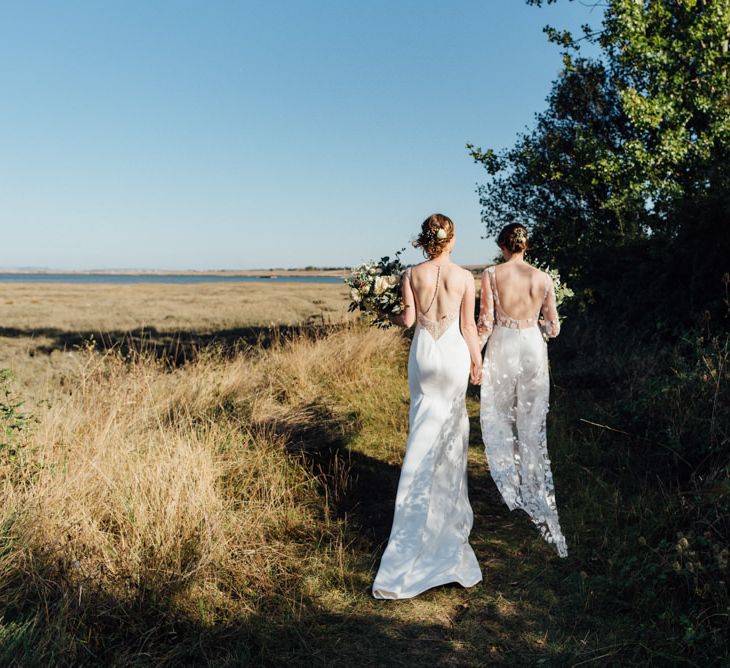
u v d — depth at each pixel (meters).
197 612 3.15
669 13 10.23
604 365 8.26
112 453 4.50
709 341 6.54
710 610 2.99
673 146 9.96
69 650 2.71
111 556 3.43
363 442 6.33
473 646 3.01
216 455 5.14
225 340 14.37
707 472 4.45
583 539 4.05
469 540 4.20
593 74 12.30
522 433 4.26
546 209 12.44
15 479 4.10
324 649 2.98
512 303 4.30
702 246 7.58
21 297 44.47
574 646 2.94
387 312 4.16
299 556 3.92
